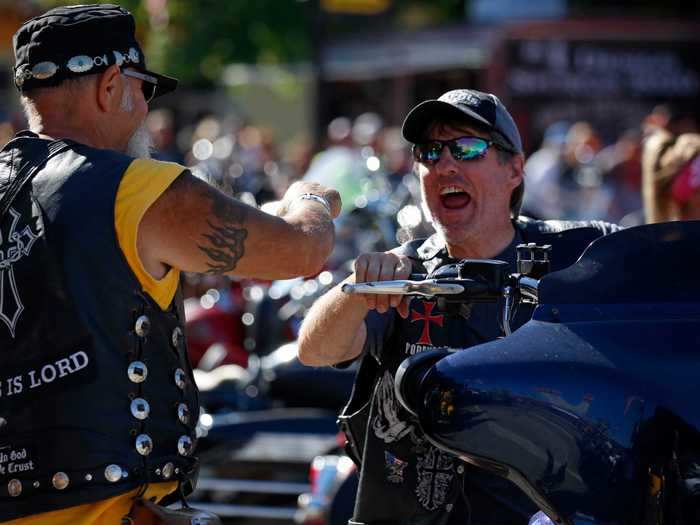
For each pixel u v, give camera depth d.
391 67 34.09
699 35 31.72
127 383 5.05
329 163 17.30
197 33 40.69
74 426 4.97
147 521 5.08
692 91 31.72
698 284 4.82
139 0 34.81
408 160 24.39
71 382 4.99
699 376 4.61
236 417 11.59
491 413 4.79
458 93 6.59
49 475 4.98
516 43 31.27
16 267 5.08
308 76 42.56
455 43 32.12
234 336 14.51
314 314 6.30
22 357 5.05
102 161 5.17
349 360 6.37
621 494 4.61
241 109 44.25
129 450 5.04
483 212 6.60
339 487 9.70
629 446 4.61
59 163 5.19
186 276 15.62
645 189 9.12
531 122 31.45
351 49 35.28
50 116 5.40
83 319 5.00
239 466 11.28
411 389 5.11
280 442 11.38
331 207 5.71
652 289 4.85
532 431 4.73
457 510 6.18
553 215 25.97
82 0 23.14
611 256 4.88
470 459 4.93
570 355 4.78
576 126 28.19
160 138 29.45
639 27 31.52
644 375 4.65
